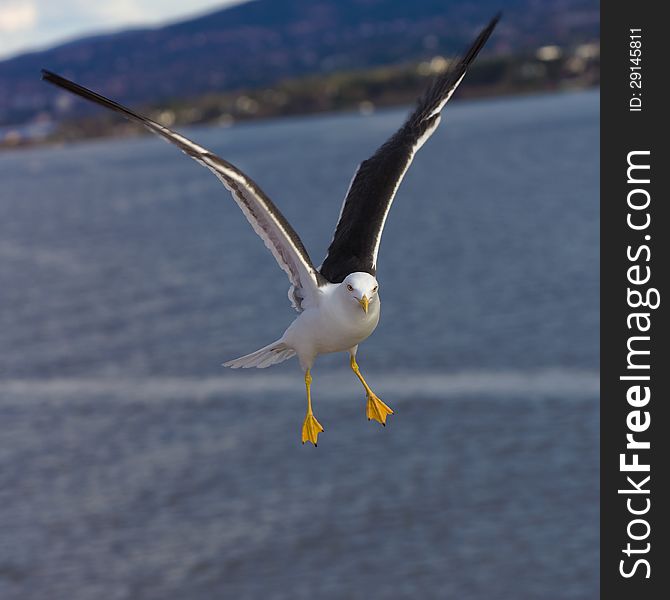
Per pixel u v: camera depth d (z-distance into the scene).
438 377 41.66
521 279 61.56
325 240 90.31
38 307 63.88
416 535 28.22
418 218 98.94
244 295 63.50
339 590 25.80
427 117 10.57
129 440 37.06
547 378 40.31
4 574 27.52
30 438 37.81
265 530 28.95
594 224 83.00
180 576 26.88
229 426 37.75
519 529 28.06
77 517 30.64
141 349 50.66
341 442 35.03
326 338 9.30
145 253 86.75
